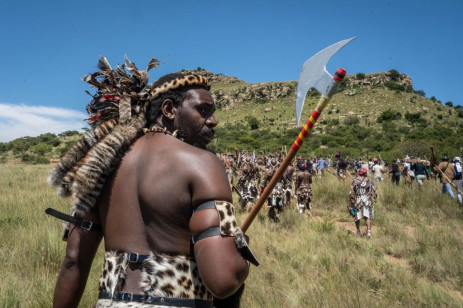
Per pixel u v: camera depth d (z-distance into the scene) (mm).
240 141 110938
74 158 1464
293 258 6680
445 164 13477
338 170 17047
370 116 153875
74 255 1441
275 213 10695
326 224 9914
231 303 1478
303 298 4781
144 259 1304
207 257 1211
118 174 1396
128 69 1607
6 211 8484
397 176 17078
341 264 6312
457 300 5473
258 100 196000
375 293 5297
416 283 5973
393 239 9031
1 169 24875
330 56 1291
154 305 1254
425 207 12695
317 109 1319
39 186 14148
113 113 1561
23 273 5164
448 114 161625
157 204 1308
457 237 8734
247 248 1219
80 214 1411
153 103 1505
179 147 1375
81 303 4152
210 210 1255
